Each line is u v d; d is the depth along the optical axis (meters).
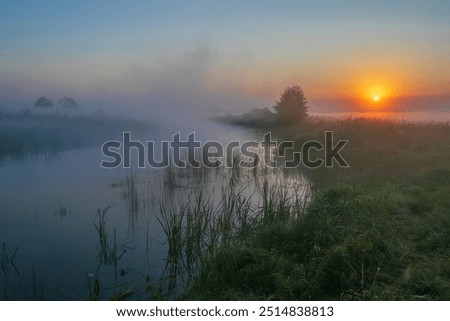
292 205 9.40
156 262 7.17
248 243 6.75
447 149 15.97
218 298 5.39
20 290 6.09
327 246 6.48
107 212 10.01
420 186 10.59
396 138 18.16
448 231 6.85
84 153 20.38
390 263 5.92
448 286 5.18
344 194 9.11
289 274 5.80
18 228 8.82
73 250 7.64
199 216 8.19
